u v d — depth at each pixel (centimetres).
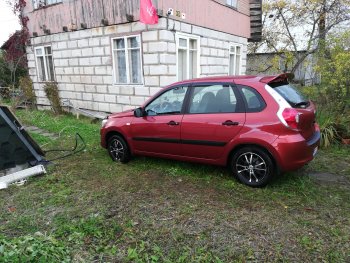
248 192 431
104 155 643
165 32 841
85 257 302
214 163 471
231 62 1327
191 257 295
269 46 1967
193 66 1035
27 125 1023
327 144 638
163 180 490
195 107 479
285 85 462
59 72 1185
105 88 1030
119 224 360
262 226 344
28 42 1296
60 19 1107
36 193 459
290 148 400
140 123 538
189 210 386
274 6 1762
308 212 373
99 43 1002
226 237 326
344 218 357
